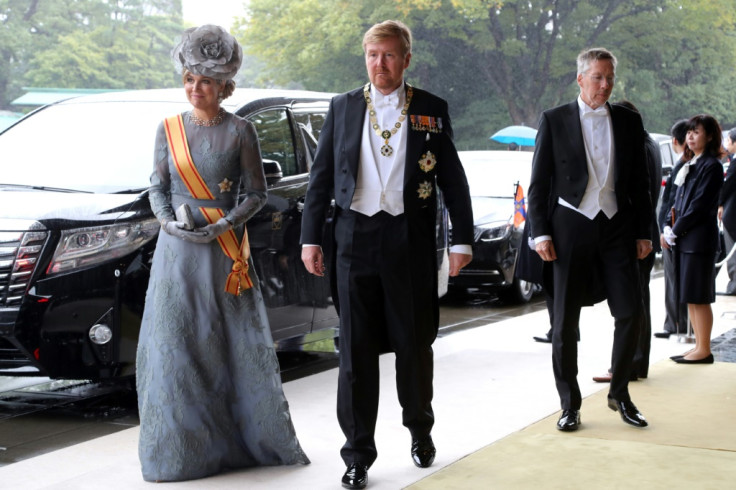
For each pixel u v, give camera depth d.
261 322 4.57
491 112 37.25
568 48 37.44
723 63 38.97
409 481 4.37
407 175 4.28
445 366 6.94
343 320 4.35
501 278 10.64
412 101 4.34
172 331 4.40
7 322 5.24
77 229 5.39
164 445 4.37
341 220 4.34
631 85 38.19
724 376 6.58
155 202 4.52
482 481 4.34
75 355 5.36
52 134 6.62
